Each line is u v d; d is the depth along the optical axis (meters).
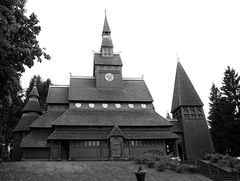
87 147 39.75
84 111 44.31
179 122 48.22
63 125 39.84
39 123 41.81
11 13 19.78
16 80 22.25
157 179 26.42
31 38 23.59
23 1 22.27
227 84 55.03
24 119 45.72
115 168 29.12
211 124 60.12
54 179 24.11
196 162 35.69
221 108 53.75
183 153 45.41
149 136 41.56
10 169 26.75
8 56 21.80
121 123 42.16
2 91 22.27
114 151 39.12
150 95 48.81
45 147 39.16
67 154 40.09
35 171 26.41
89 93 46.88
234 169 31.70
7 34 19.12
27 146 38.59
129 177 26.05
